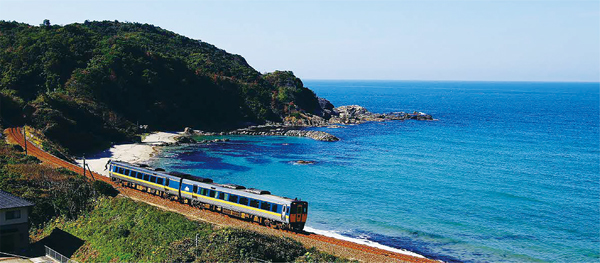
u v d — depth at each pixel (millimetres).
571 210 72688
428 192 82375
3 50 154625
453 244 57719
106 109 141750
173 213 50250
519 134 166000
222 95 185500
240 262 38531
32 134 97312
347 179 91438
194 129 163500
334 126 183750
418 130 175625
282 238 44344
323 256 40938
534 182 91375
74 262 42312
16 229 46125
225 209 55375
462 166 106812
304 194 79438
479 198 78875
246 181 87750
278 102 198000
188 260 40594
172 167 99312
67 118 118500
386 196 79312
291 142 142500
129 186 68875
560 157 120000
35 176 60938
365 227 63031
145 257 44031
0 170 61344
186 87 175375
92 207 56125
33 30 174875
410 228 63094
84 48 165375
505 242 58781
